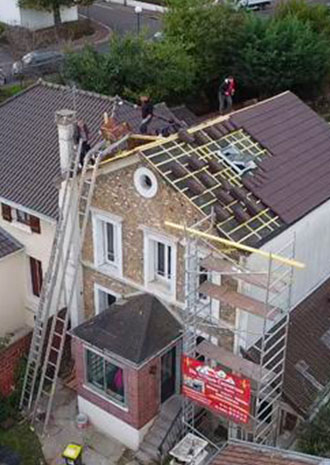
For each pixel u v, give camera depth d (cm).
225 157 2530
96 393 2559
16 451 2523
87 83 5331
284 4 6606
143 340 2423
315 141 2866
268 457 1908
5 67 6425
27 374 2681
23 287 3108
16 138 3197
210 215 2256
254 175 2533
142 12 8344
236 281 2258
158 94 5434
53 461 2497
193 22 5753
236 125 2691
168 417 2538
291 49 5775
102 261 2702
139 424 2484
